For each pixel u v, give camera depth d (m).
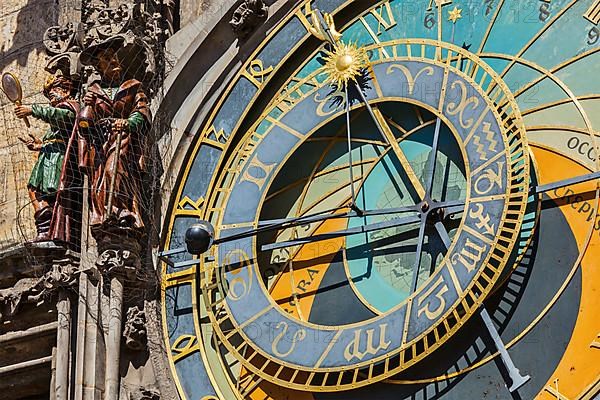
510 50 22.36
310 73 23.83
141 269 23.55
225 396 22.39
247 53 24.39
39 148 24.98
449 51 22.67
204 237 22.59
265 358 22.19
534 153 21.62
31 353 24.45
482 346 21.02
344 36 23.75
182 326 23.09
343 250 22.50
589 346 20.39
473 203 21.42
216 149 24.08
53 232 24.03
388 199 22.55
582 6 22.09
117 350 23.03
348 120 22.70
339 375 21.59
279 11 24.41
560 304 20.75
